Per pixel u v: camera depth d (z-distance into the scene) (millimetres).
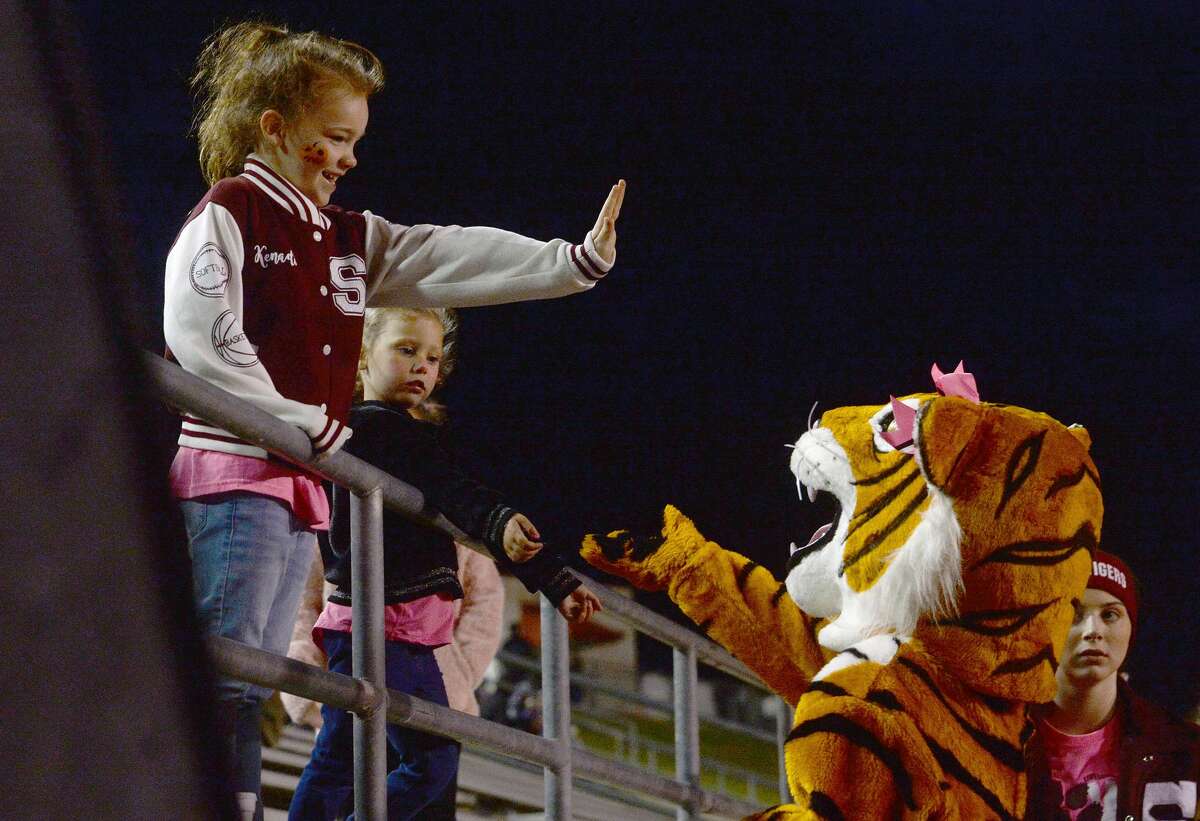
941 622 2869
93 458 406
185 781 413
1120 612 3439
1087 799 3391
